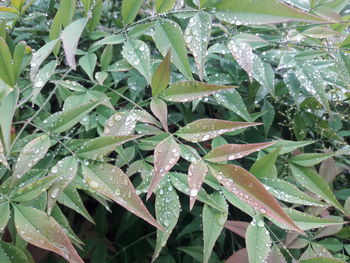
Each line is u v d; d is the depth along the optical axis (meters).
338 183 0.39
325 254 0.25
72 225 0.34
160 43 0.25
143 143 0.30
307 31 0.32
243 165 0.35
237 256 0.25
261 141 0.36
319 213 0.29
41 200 0.23
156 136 0.29
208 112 0.40
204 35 0.24
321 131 0.37
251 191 0.20
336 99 0.37
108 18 0.41
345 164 0.38
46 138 0.23
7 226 0.25
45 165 0.26
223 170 0.21
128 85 0.33
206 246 0.22
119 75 0.34
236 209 0.35
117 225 0.37
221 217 0.23
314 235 0.27
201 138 0.21
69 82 0.29
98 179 0.20
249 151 0.21
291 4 0.32
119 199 0.19
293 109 0.38
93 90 0.30
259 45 0.33
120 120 0.24
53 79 0.34
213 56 0.36
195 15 0.25
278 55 0.35
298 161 0.29
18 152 0.25
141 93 0.35
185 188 0.24
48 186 0.20
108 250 0.37
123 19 0.28
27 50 0.32
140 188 0.24
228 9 0.24
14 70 0.23
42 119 0.32
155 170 0.20
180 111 0.37
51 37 0.26
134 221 0.34
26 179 0.22
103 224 0.34
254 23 0.23
